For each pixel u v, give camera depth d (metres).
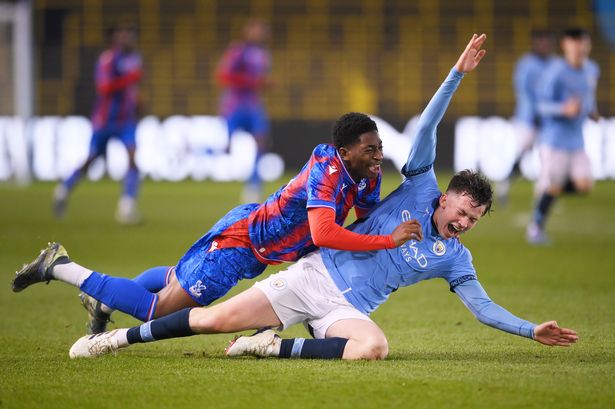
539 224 50.47
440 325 27.72
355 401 17.17
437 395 17.53
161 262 40.75
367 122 20.38
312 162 20.75
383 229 21.20
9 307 30.75
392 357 21.64
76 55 97.75
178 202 69.94
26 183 84.56
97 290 21.91
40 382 18.89
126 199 57.09
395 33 102.31
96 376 19.39
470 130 86.44
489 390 17.88
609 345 23.81
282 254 21.70
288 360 20.72
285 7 102.25
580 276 38.56
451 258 21.28
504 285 36.09
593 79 50.28
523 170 86.06
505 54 101.44
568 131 49.75
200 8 101.75
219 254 21.64
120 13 100.88
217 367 20.11
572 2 101.56
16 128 84.75
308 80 101.19
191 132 87.62
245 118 71.12
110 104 57.00
